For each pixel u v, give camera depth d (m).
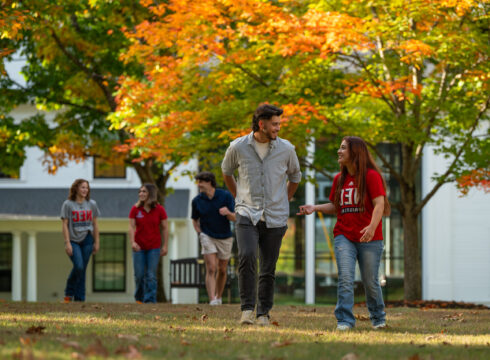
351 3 22.36
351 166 10.74
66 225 19.80
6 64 40.44
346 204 10.82
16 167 31.03
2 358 6.45
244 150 11.05
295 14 23.14
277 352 7.87
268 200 11.04
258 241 11.36
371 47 19.97
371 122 24.53
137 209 20.23
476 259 42.94
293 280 41.41
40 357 6.50
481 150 22.44
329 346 8.55
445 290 42.72
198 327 10.84
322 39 19.78
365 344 8.87
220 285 19.48
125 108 22.94
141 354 7.28
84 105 29.98
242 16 20.67
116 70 28.30
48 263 43.88
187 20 21.30
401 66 22.03
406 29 20.45
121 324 11.13
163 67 22.36
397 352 8.12
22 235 43.69
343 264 10.85
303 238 41.38
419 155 24.89
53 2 25.88
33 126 29.67
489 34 21.42
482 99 22.86
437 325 12.52
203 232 19.00
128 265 43.66
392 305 23.69
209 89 23.38
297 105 20.92
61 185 43.72
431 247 42.75
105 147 29.88
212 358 7.26
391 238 41.28
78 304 17.38
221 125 23.64
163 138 22.59
